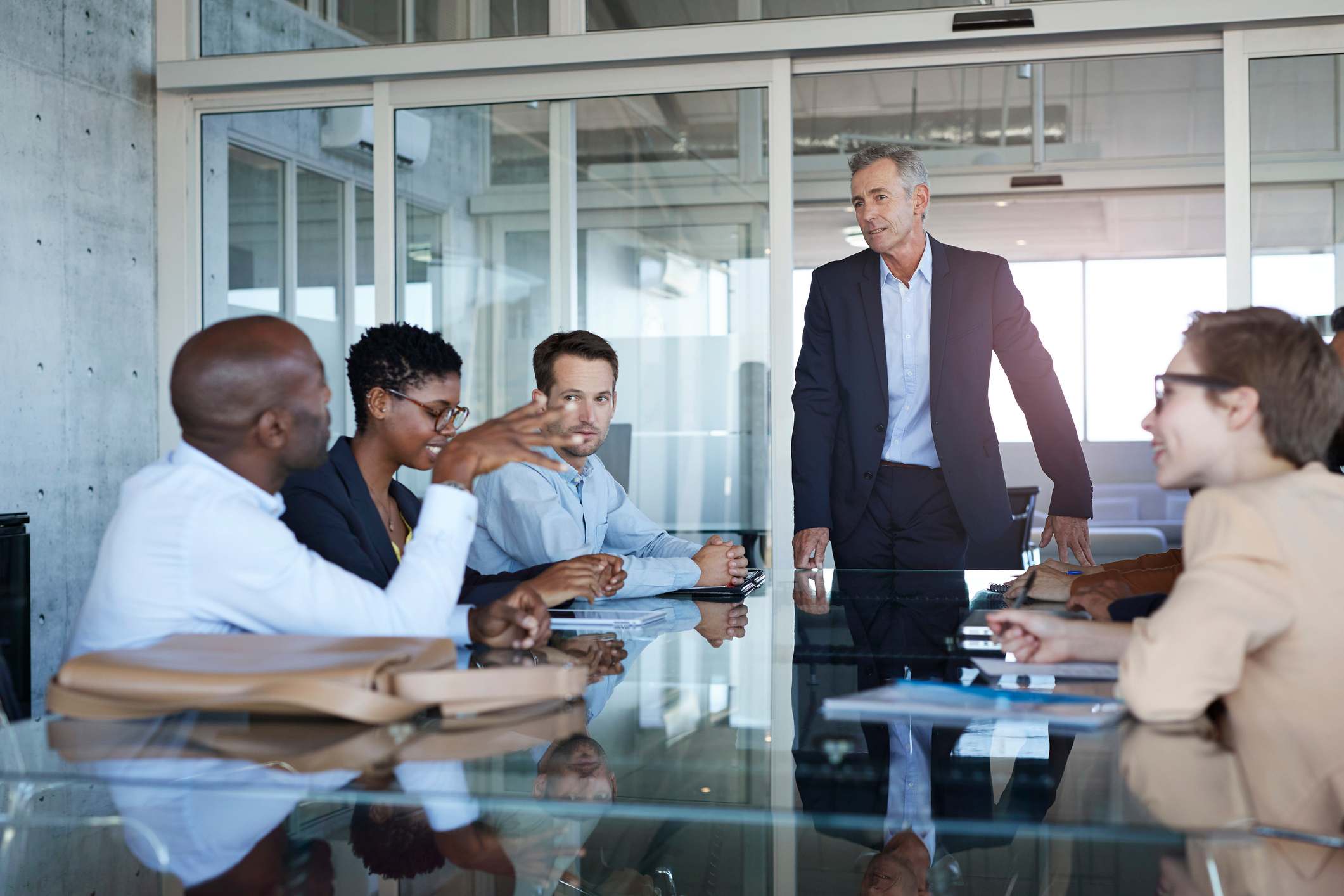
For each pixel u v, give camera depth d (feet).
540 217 13.41
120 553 3.59
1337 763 2.65
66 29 12.82
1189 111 26.40
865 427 10.36
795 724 3.05
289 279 13.98
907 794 2.40
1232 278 12.09
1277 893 2.17
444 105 13.51
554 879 3.76
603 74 13.17
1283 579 2.89
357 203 13.80
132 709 2.94
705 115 13.00
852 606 5.77
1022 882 3.61
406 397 5.80
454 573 4.07
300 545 3.76
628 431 13.24
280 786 2.47
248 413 3.75
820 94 26.86
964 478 10.22
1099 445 30.99
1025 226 30.37
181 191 14.14
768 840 4.97
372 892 2.97
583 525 7.29
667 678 3.74
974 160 26.99
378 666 3.01
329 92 13.80
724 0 12.78
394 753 2.73
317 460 3.93
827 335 10.52
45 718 3.04
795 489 10.48
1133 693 2.95
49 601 12.60
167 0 14.03
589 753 2.76
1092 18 11.93
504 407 13.50
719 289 13.06
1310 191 11.93
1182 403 3.35
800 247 30.35
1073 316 31.96
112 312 13.52
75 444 12.97
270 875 2.60
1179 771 2.54
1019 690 3.34
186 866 2.50
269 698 2.86
